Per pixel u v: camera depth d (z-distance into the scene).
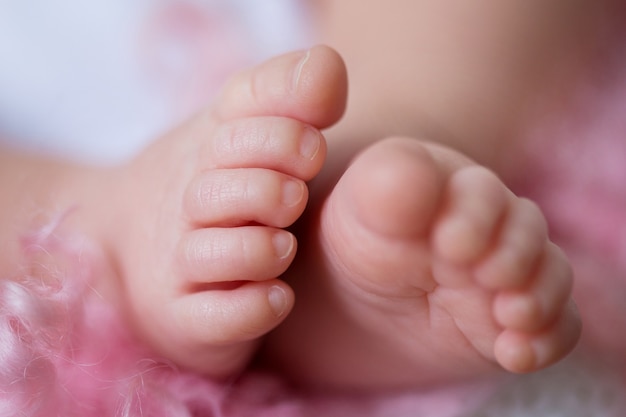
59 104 0.24
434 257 0.14
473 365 0.16
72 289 0.17
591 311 0.20
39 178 0.19
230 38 0.24
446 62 0.19
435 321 0.15
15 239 0.18
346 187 0.14
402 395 0.18
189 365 0.17
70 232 0.18
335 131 0.18
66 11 0.25
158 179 0.17
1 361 0.16
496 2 0.19
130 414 0.16
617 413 0.19
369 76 0.19
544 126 0.20
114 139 0.23
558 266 0.14
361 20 0.20
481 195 0.14
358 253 0.15
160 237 0.16
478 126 0.19
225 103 0.16
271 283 0.16
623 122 0.21
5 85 0.24
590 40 0.20
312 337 0.17
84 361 0.17
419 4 0.19
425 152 0.14
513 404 0.19
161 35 0.24
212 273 0.16
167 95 0.23
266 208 0.15
